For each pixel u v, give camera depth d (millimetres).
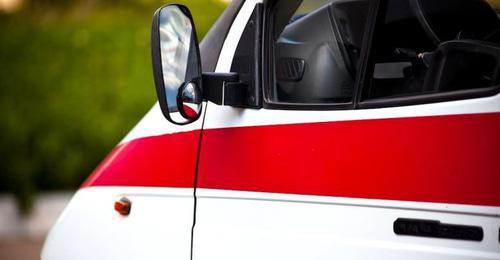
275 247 3480
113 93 10406
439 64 3395
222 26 3814
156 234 3801
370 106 3328
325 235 3375
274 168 3496
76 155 10383
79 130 10391
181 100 3475
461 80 3334
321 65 3615
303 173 3428
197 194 3697
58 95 10438
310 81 3619
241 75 3652
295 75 3670
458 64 3355
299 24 3748
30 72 10508
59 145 10383
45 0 12852
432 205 3162
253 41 3641
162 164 3814
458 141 3129
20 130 10336
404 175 3217
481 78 3303
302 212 3430
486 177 3074
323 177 3381
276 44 3695
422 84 3416
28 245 8969
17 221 9797
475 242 3098
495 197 3057
